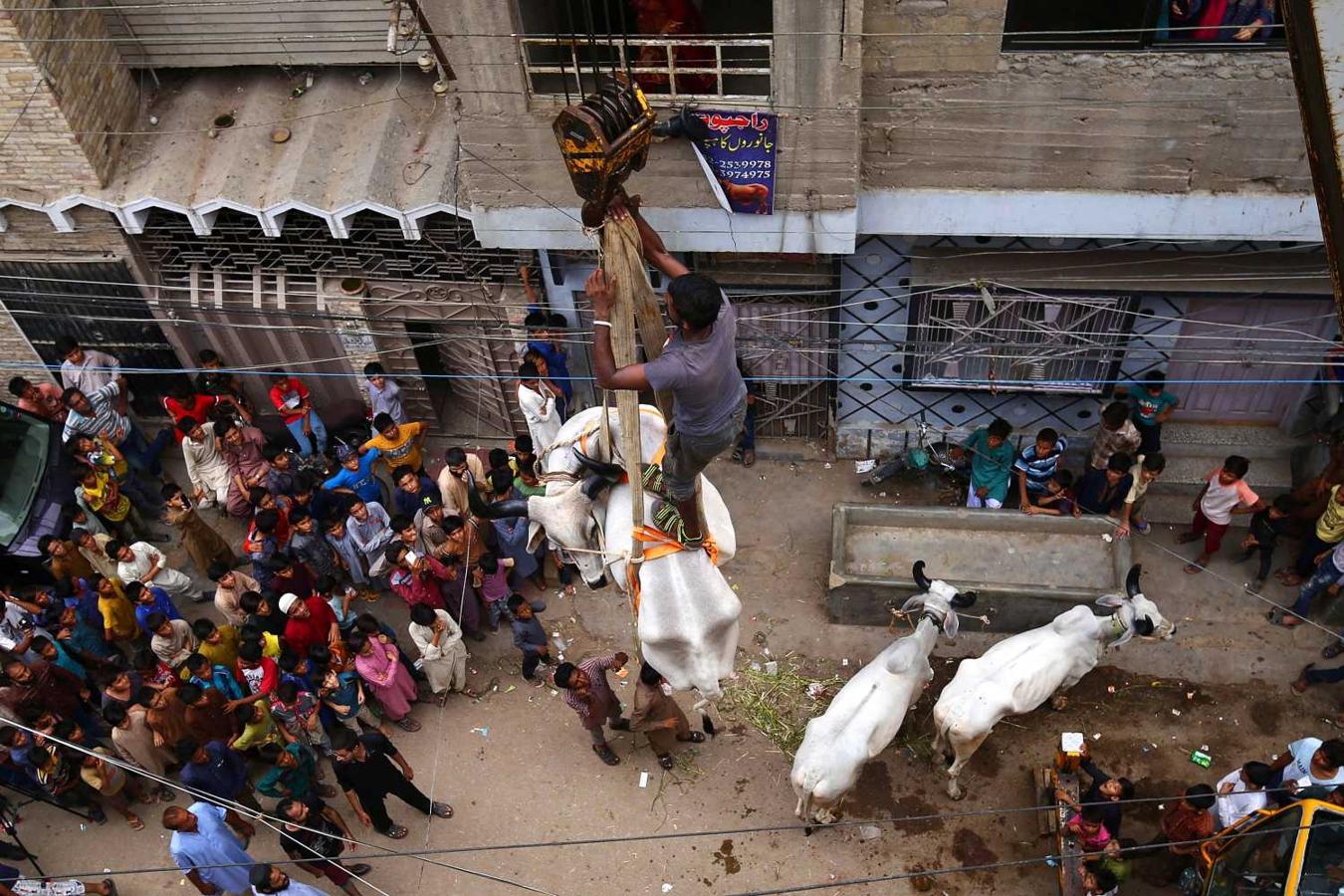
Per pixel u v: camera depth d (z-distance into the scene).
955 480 12.48
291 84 11.82
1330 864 7.49
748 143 9.12
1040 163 9.55
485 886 9.94
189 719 9.89
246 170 11.22
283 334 12.60
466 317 12.20
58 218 11.59
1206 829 8.78
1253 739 10.46
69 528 11.81
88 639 11.09
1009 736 10.59
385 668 10.38
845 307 11.48
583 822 10.29
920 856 9.91
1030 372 11.79
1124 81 8.94
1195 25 8.57
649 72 8.96
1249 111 8.98
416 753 10.86
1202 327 11.19
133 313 12.64
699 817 10.27
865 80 9.17
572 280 11.59
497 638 11.73
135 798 10.60
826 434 12.94
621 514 5.27
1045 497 11.55
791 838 10.07
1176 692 10.80
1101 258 10.55
